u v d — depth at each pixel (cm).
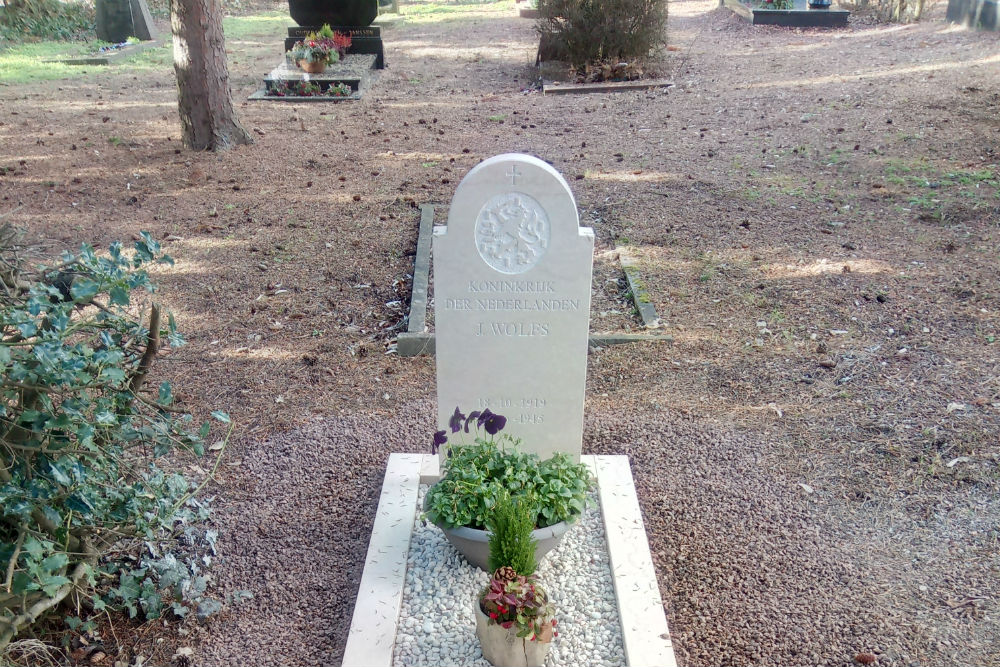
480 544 408
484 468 434
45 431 353
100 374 353
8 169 1077
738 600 414
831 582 423
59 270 396
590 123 1252
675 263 783
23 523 353
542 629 360
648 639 378
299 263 815
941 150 1016
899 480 495
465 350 464
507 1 2738
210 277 789
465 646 384
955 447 518
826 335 654
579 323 456
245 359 654
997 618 396
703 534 459
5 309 354
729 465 516
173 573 416
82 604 408
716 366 624
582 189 973
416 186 1004
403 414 575
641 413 572
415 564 436
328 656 388
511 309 454
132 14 2023
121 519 388
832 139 1092
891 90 1279
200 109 1138
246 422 571
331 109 1384
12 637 369
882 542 450
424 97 1461
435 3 2767
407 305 732
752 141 1116
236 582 432
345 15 1688
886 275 737
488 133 1218
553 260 443
